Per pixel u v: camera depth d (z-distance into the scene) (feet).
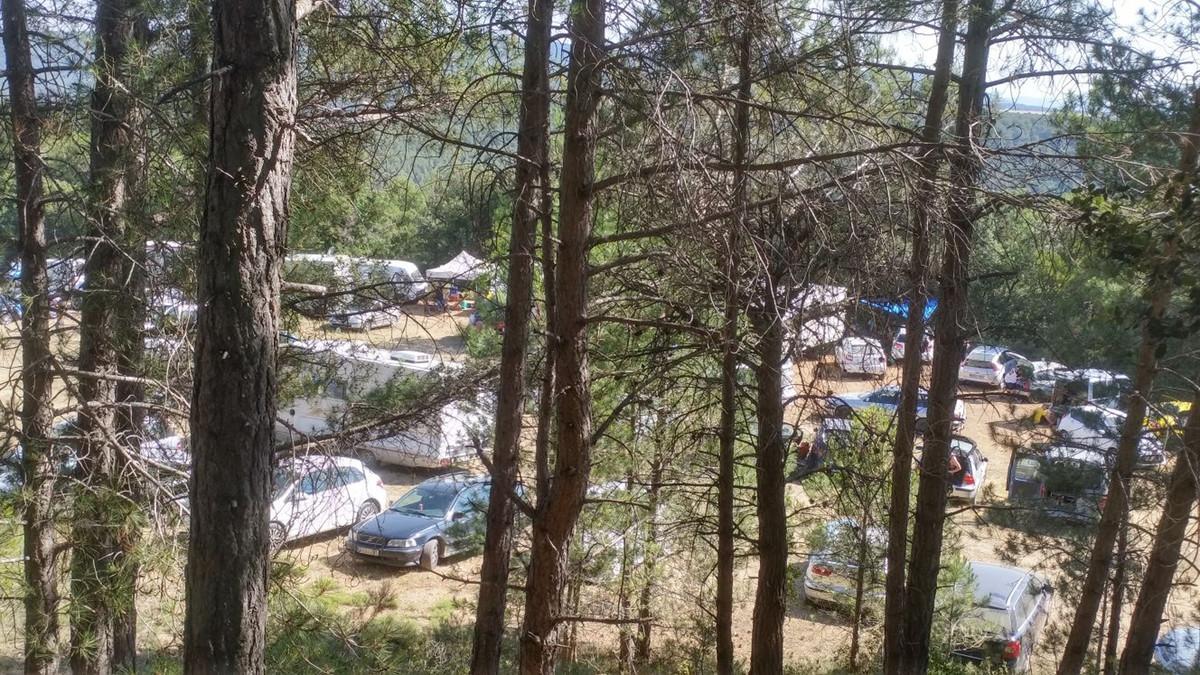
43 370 25.16
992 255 32.22
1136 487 37.19
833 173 21.54
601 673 43.91
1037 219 23.40
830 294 22.02
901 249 20.90
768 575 33.19
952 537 46.98
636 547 43.37
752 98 23.38
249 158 16.47
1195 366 35.12
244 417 16.49
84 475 25.08
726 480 34.12
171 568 23.25
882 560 45.29
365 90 28.04
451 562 58.80
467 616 48.98
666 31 21.22
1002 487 68.23
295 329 31.37
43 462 23.80
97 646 24.71
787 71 21.95
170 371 26.11
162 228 25.16
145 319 25.82
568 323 25.81
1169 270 19.57
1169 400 37.86
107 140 26.14
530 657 26.45
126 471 25.27
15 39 25.43
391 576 55.42
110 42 26.50
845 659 49.16
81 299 26.45
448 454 36.86
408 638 34.42
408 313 32.83
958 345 34.86
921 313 31.83
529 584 26.76
